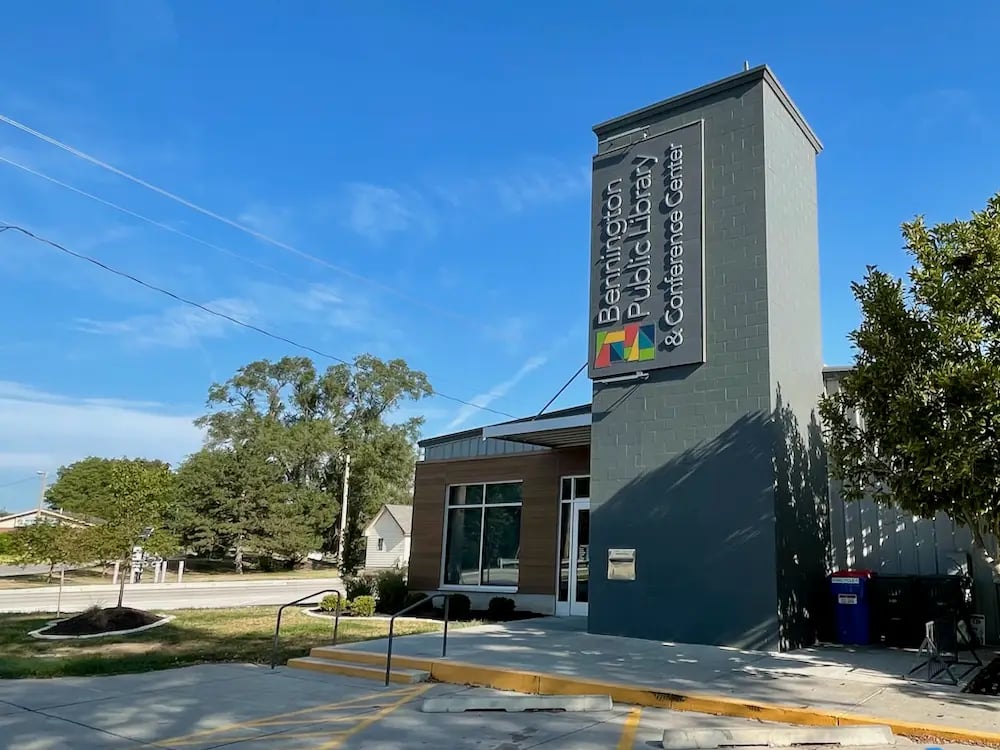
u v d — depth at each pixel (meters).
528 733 6.88
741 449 11.71
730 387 12.02
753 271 12.12
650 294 13.12
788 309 12.63
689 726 7.09
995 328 8.54
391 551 61.69
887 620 11.49
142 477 18.19
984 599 11.74
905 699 7.64
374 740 6.66
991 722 6.70
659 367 12.78
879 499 9.78
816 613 12.06
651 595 12.20
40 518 21.25
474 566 19.95
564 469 18.44
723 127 12.89
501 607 17.77
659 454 12.59
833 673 9.09
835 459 10.09
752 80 12.71
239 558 49.69
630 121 14.04
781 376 12.03
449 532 20.81
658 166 13.44
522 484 19.30
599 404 13.51
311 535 52.25
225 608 21.23
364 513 58.84
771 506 11.26
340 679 9.69
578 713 7.70
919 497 8.91
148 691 8.92
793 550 11.62
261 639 13.58
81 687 9.16
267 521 50.28
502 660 9.95
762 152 12.40
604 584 12.77
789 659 10.16
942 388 8.40
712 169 12.88
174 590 32.38
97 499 23.64
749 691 8.04
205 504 49.53
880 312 9.23
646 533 12.45
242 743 6.58
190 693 8.80
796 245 13.33
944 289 8.60
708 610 11.54
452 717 7.56
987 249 8.51
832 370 13.73
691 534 11.96
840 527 13.11
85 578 39.91
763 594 11.07
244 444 54.78
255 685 9.30
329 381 62.28
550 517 18.52
